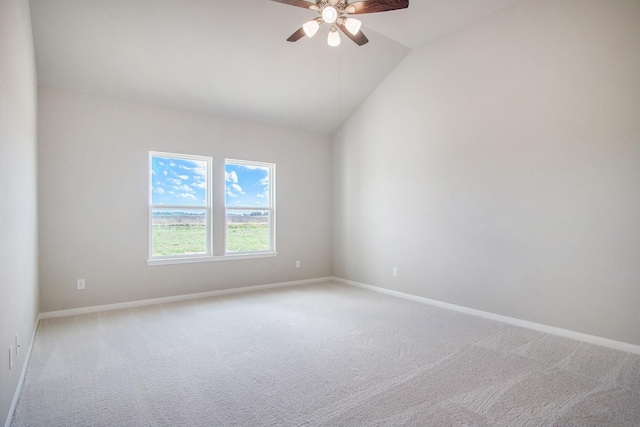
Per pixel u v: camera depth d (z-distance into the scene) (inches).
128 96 164.6
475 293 153.4
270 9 137.5
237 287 200.8
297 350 113.7
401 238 188.2
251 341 121.8
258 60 162.2
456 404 81.0
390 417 75.9
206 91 173.6
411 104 182.1
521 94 136.6
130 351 112.6
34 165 127.0
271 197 217.9
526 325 135.6
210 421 74.5
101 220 159.8
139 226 169.3
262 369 99.7
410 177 183.2
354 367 100.9
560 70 125.4
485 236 149.6
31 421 74.3
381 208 200.5
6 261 71.2
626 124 110.5
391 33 162.4
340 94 200.4
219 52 152.9
